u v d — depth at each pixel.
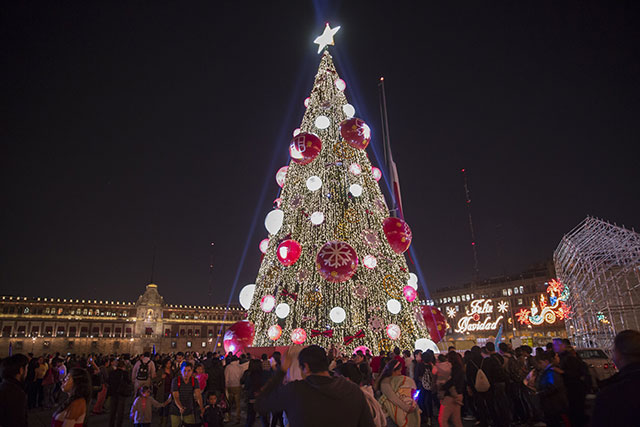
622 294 22.61
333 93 22.33
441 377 9.66
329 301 19.95
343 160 20.69
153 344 82.25
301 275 18.83
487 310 69.50
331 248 15.32
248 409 10.02
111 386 10.68
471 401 11.11
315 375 3.29
